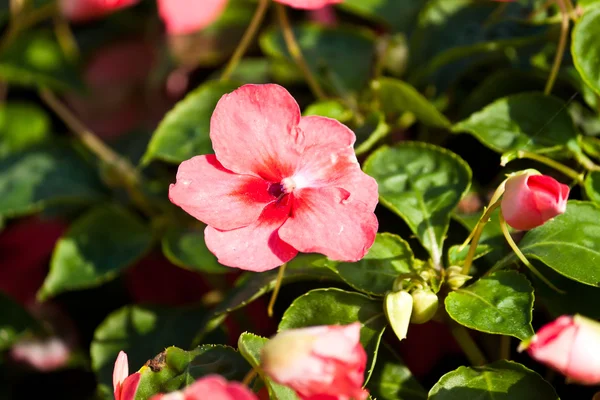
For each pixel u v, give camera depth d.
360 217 0.42
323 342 0.39
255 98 0.43
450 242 0.46
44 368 0.53
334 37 0.53
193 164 0.43
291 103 0.43
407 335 0.48
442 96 0.50
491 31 0.50
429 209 0.45
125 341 0.48
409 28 0.53
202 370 0.43
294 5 0.44
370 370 0.42
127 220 0.51
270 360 0.39
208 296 0.49
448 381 0.43
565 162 0.47
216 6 0.50
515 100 0.47
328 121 0.43
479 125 0.47
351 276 0.44
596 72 0.45
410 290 0.43
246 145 0.43
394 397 0.44
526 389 0.43
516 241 0.45
